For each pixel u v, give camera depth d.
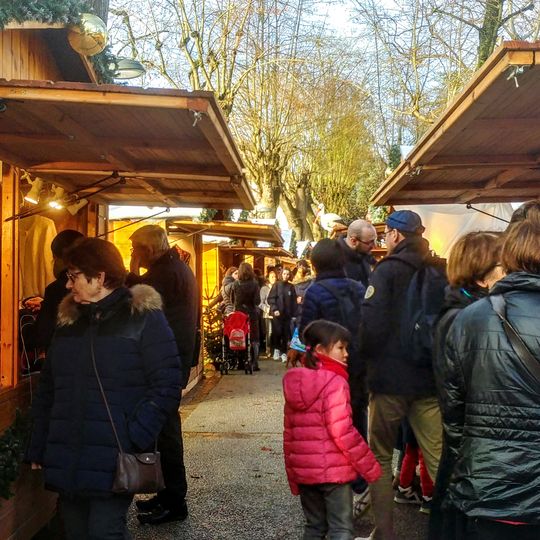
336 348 4.00
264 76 24.69
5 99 3.40
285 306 15.37
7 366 4.54
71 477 3.18
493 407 2.43
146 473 3.21
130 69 6.41
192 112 3.41
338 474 3.93
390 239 4.36
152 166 5.15
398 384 4.14
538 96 3.43
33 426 3.46
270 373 14.00
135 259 5.22
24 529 4.45
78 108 3.59
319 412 3.95
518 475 2.37
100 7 6.14
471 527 2.49
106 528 3.23
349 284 4.90
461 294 3.36
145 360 3.31
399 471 5.62
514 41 2.85
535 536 2.41
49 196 5.93
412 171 5.08
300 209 34.84
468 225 10.57
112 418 3.21
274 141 25.83
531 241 2.56
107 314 3.33
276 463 6.72
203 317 14.50
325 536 4.16
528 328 2.43
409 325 4.09
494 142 4.52
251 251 20.20
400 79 19.89
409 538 4.68
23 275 5.82
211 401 10.40
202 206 6.93
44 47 5.41
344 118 29.75
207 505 5.48
